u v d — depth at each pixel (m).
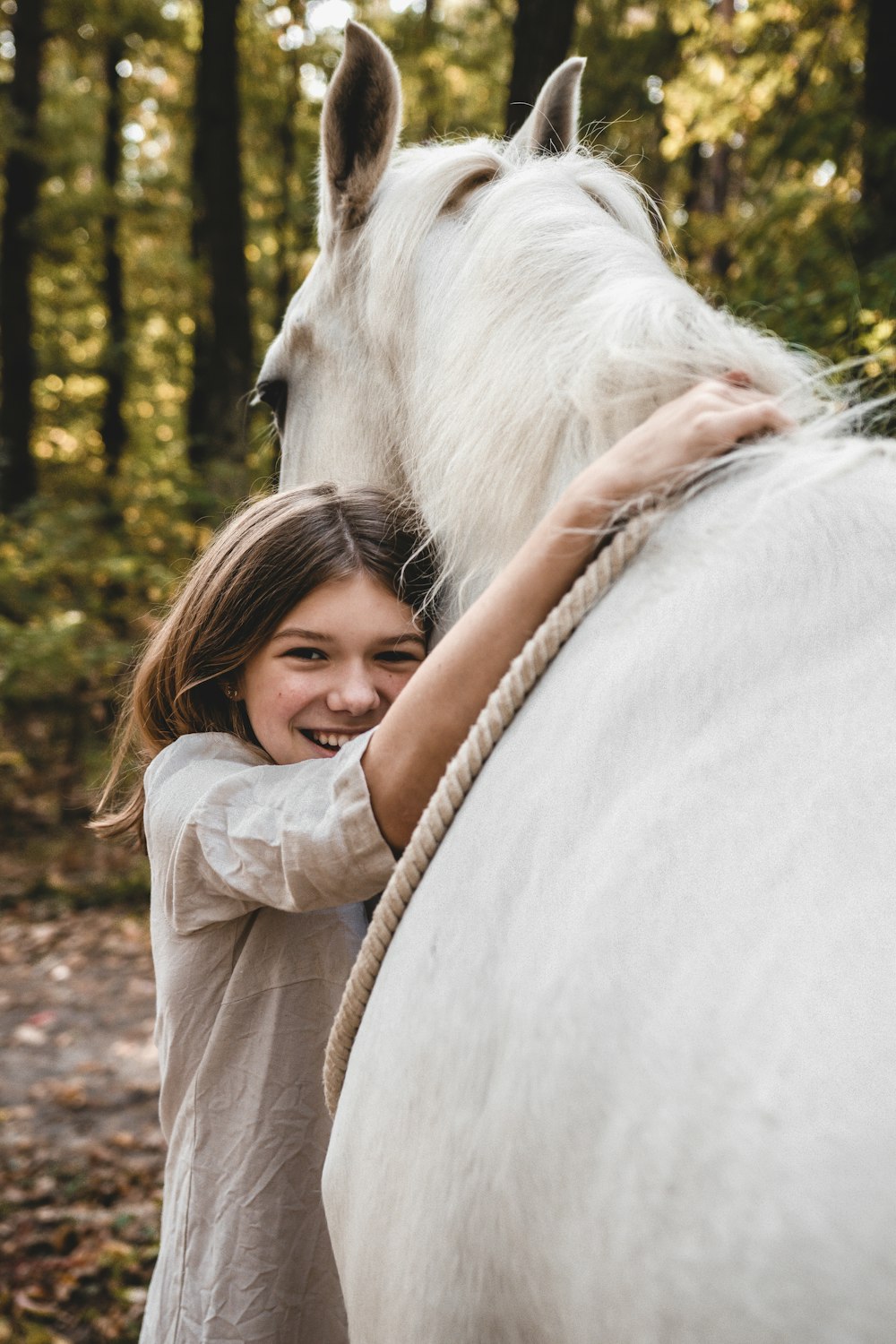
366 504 1.10
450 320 1.02
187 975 1.06
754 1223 0.46
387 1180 0.71
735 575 0.66
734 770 0.58
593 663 0.70
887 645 0.59
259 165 13.05
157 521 7.79
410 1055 0.69
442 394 0.98
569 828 0.64
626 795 0.62
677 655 0.65
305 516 1.07
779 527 0.67
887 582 0.61
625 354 0.81
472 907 0.68
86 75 12.59
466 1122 0.63
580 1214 0.54
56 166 11.02
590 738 0.66
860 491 0.67
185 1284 1.04
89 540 7.50
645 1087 0.52
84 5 10.94
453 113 12.82
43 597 7.11
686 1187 0.49
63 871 6.21
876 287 2.61
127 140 14.16
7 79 11.48
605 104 8.11
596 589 0.74
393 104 1.21
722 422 0.73
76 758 6.83
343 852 0.84
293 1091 1.04
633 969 0.55
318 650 1.06
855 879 0.51
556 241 0.94
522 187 1.02
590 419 0.83
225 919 1.02
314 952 1.06
